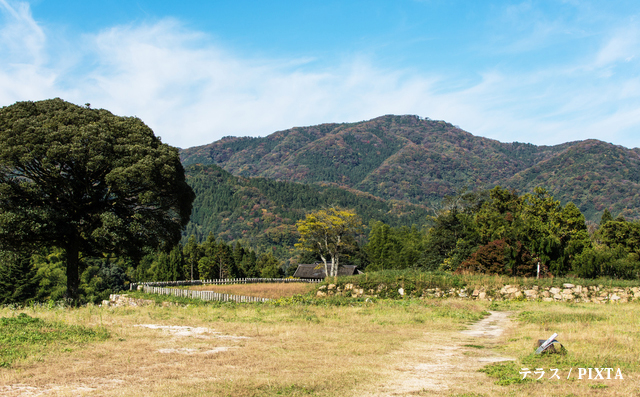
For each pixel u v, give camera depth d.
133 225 26.47
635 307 22.33
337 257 65.38
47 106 27.73
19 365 8.77
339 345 12.29
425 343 13.36
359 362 10.24
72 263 28.33
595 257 31.00
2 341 10.29
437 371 9.60
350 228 64.56
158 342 11.74
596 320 17.02
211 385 7.88
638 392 7.66
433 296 28.16
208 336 13.18
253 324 15.98
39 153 24.42
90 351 10.23
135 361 9.55
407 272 31.53
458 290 28.00
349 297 27.95
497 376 9.06
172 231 30.25
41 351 9.88
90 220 26.86
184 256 89.00
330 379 8.58
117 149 26.31
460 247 48.31
